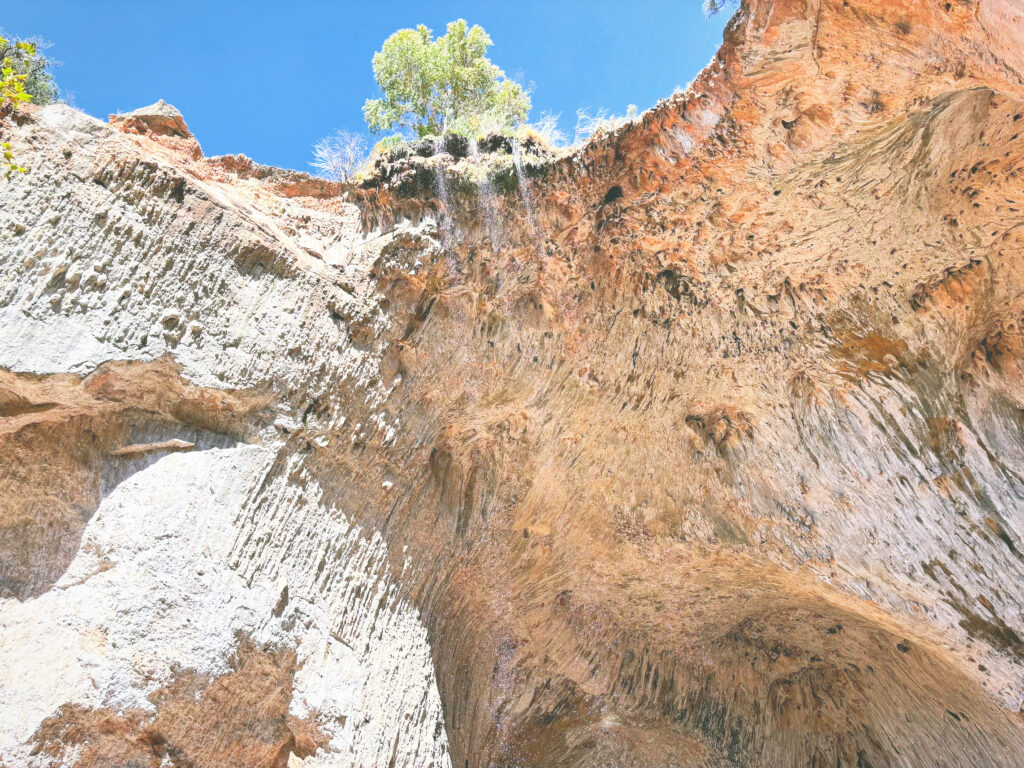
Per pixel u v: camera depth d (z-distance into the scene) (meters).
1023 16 6.07
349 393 7.39
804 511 8.86
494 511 8.72
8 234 5.65
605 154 7.41
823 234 8.03
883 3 6.16
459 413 8.27
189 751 5.47
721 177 7.39
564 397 8.52
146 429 6.27
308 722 6.03
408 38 12.20
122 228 6.20
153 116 7.60
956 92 6.94
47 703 5.01
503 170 7.66
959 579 8.41
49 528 5.72
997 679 8.41
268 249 7.05
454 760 8.01
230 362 6.54
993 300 8.88
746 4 6.43
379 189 7.88
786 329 8.63
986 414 8.93
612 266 8.09
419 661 7.53
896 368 8.87
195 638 5.55
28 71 7.50
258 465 6.61
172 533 5.82
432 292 7.90
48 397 5.69
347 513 7.32
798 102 6.88
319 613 6.59
